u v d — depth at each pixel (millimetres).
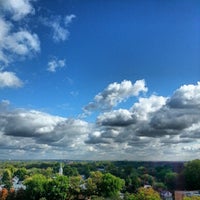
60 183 198125
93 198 198875
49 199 195875
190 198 182875
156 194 183500
